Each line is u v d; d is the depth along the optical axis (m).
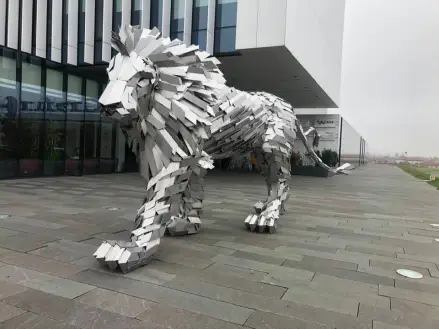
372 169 25.69
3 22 8.98
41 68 9.93
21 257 3.35
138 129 3.01
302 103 16.66
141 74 2.75
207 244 4.04
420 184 14.09
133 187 8.81
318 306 2.62
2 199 6.29
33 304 2.45
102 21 9.91
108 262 3.01
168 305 2.52
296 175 15.69
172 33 9.54
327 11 13.59
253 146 4.73
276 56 9.06
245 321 2.36
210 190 9.12
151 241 3.21
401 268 3.55
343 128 16.78
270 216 4.69
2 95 9.00
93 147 11.78
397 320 2.47
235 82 12.31
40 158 10.13
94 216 5.21
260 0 8.31
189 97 3.16
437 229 5.47
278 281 3.06
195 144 3.22
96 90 11.71
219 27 9.16
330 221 5.75
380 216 6.45
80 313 2.36
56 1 9.82
